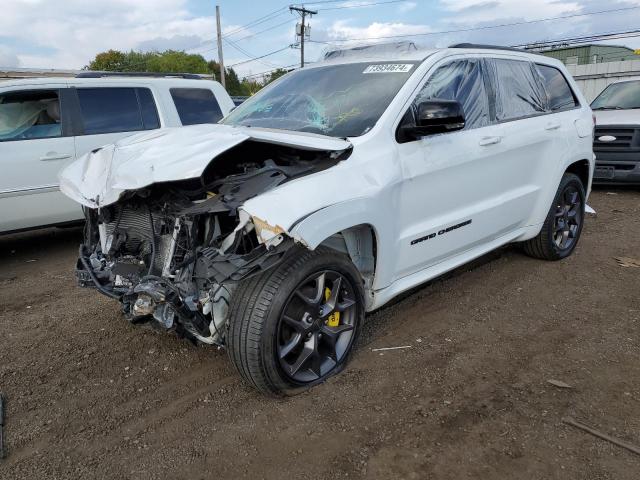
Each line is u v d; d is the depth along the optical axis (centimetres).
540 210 492
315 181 290
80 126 623
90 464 261
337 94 385
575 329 393
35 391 324
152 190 314
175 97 706
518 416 289
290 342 297
